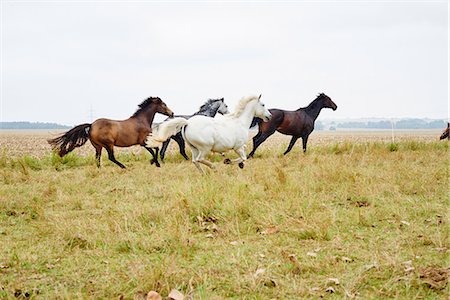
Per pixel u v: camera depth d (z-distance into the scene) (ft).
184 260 15.51
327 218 19.70
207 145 34.99
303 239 17.79
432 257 15.23
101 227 19.27
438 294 12.39
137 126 44.91
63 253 16.61
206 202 22.16
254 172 33.30
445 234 17.30
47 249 17.13
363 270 13.94
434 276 13.29
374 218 20.63
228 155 51.49
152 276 13.08
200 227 19.66
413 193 26.37
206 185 25.14
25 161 44.73
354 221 19.99
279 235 18.39
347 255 15.72
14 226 21.04
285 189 25.82
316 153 52.80
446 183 28.58
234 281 13.44
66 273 14.55
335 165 34.17
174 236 17.43
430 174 31.01
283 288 13.01
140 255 15.92
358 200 24.61
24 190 30.45
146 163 49.21
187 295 12.16
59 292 12.77
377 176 30.50
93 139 43.27
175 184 27.50
